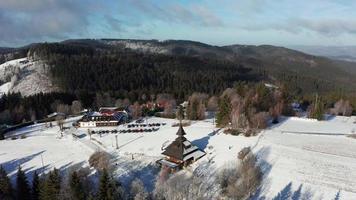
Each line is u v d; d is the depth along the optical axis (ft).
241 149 347.77
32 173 315.17
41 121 535.60
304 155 328.49
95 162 318.04
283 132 410.52
